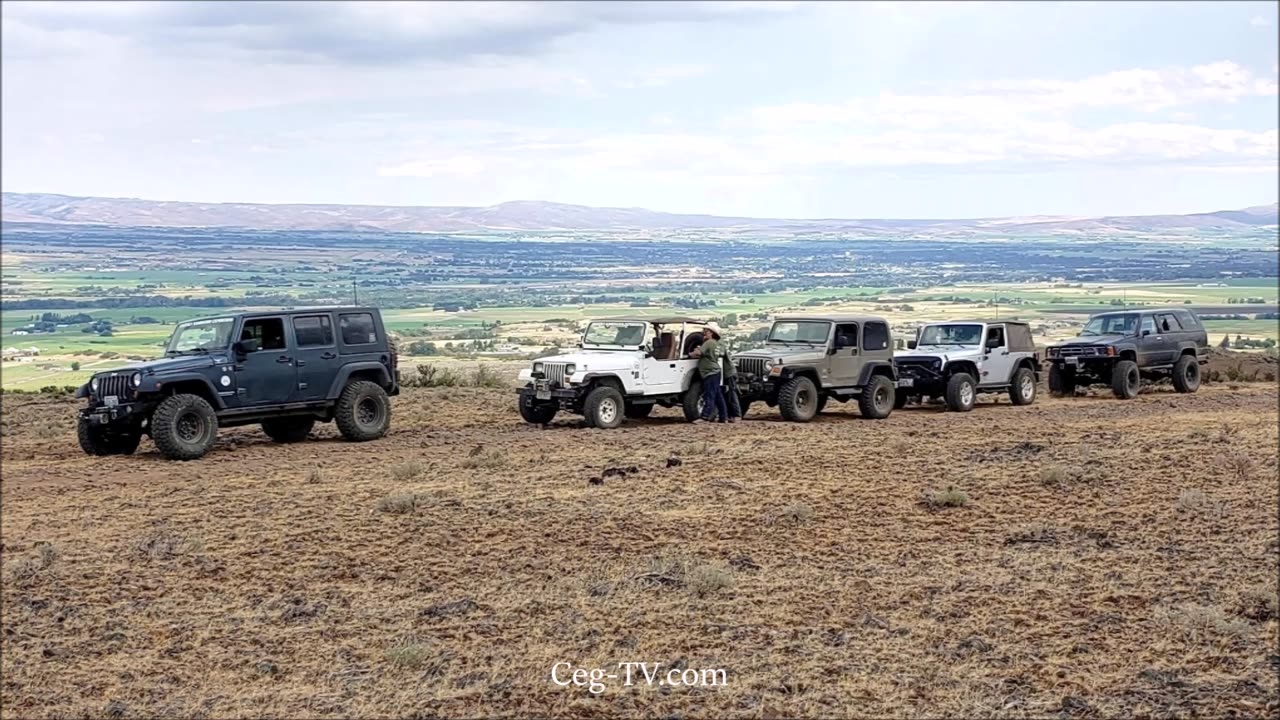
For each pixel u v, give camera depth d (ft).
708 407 73.72
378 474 53.78
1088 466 55.31
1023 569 37.91
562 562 38.09
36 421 80.79
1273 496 49.16
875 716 26.35
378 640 31.14
